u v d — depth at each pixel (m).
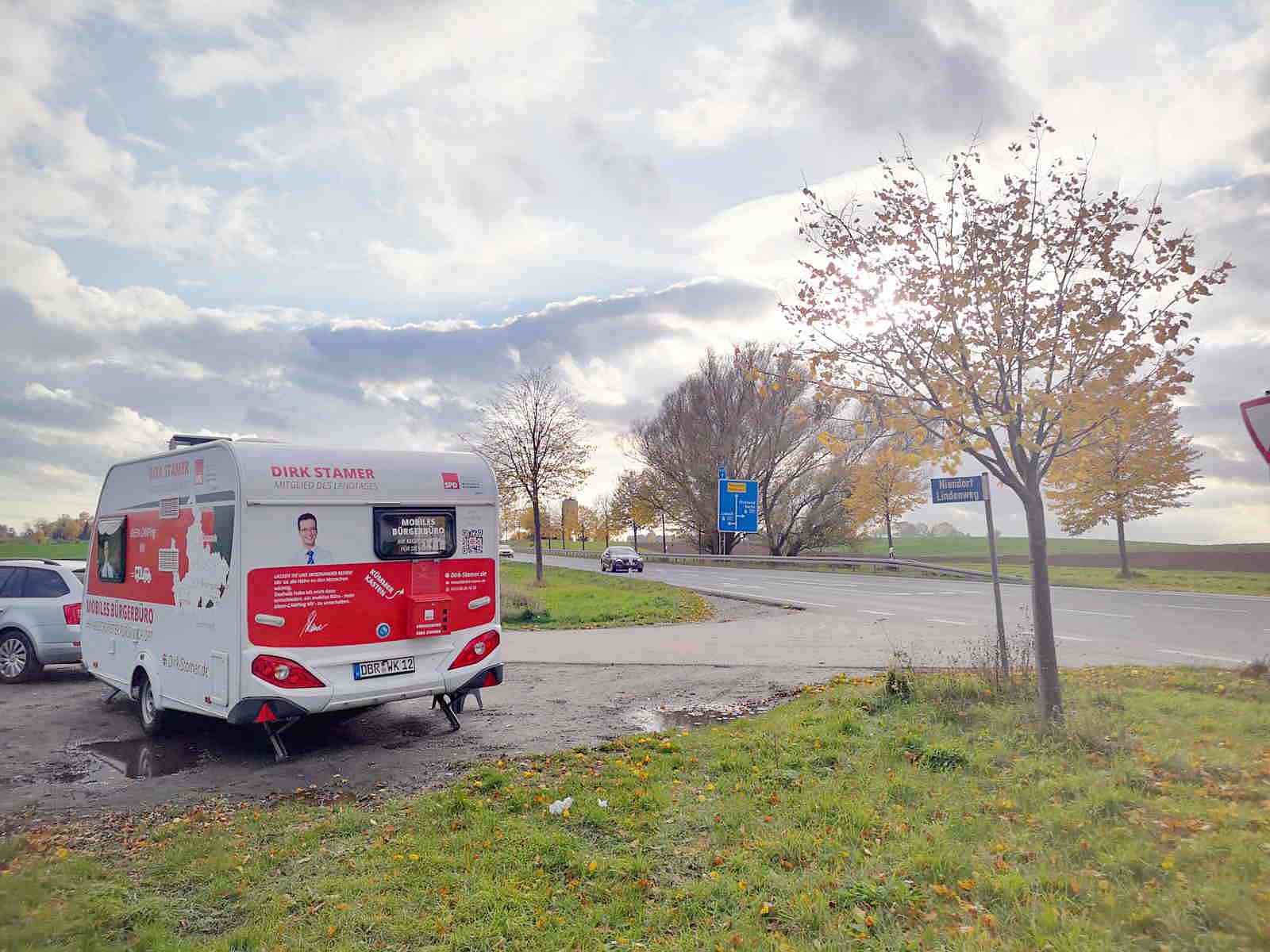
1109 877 4.14
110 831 6.03
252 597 7.53
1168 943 3.46
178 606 8.43
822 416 8.16
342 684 7.94
